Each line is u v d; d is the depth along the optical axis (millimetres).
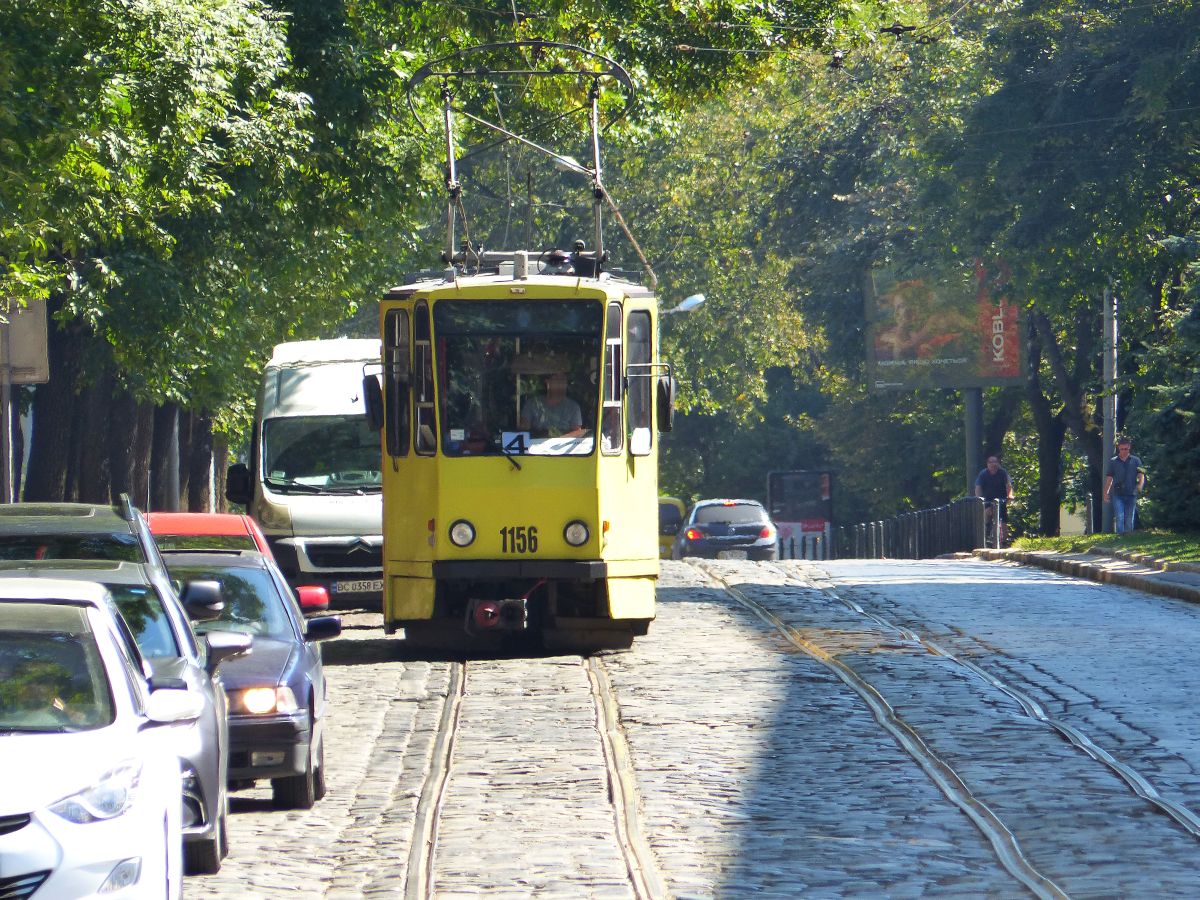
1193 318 125375
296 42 95250
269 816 40719
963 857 34750
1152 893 31406
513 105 121875
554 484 67500
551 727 51938
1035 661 64062
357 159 98500
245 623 44812
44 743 27016
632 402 69625
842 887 32406
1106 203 152125
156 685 30297
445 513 67438
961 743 47500
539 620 69812
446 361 68188
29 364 61031
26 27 63094
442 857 35781
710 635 74312
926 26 140125
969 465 187250
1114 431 157500
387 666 67625
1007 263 160875
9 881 24875
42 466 97812
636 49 115438
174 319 88875
